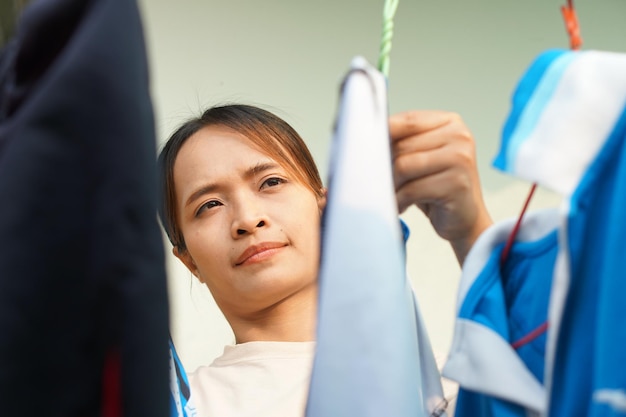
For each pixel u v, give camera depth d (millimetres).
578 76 631
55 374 524
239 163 1125
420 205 822
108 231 520
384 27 724
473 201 774
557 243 729
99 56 522
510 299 763
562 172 613
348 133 661
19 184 521
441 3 1810
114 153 521
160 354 535
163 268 540
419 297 1715
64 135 522
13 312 516
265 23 1719
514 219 773
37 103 527
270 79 1705
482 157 1772
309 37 1742
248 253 1093
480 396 766
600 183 624
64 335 524
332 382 647
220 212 1123
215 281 1127
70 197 523
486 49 1812
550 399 625
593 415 572
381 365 645
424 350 819
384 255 651
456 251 818
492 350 712
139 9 555
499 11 1830
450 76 1786
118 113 523
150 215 533
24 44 565
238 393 1068
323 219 675
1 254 517
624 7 1884
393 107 1740
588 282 624
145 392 524
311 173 1206
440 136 762
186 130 1200
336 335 650
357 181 654
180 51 1657
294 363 1094
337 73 1746
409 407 646
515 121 646
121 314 521
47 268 521
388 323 647
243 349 1129
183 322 1622
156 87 1630
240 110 1199
